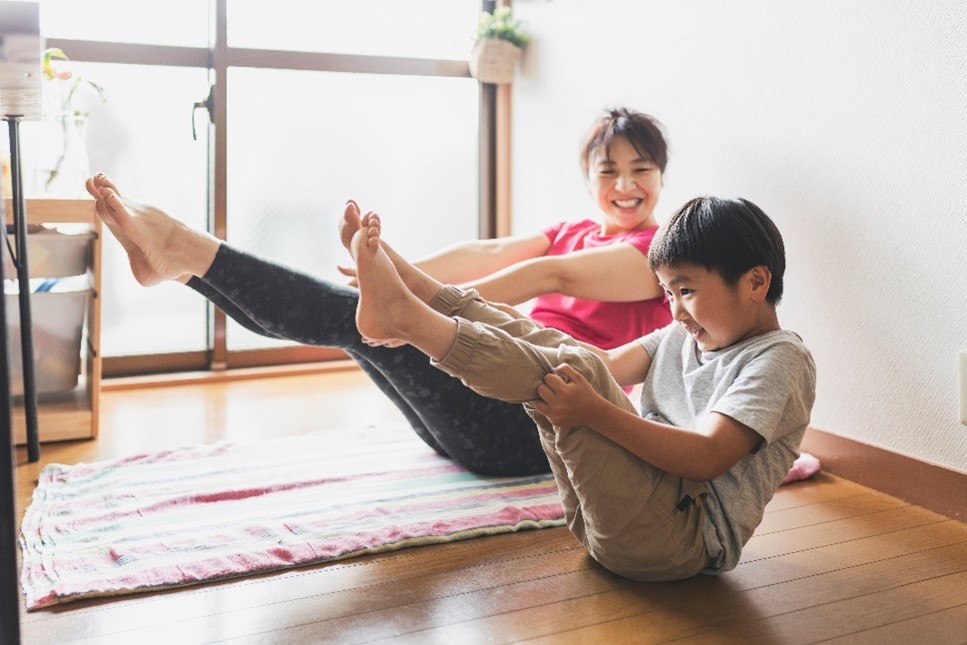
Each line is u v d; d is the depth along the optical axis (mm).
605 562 1370
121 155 2816
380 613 1253
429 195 3232
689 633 1200
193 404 2564
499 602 1292
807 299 1967
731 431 1249
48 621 1220
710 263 1304
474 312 1397
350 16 3029
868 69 1773
